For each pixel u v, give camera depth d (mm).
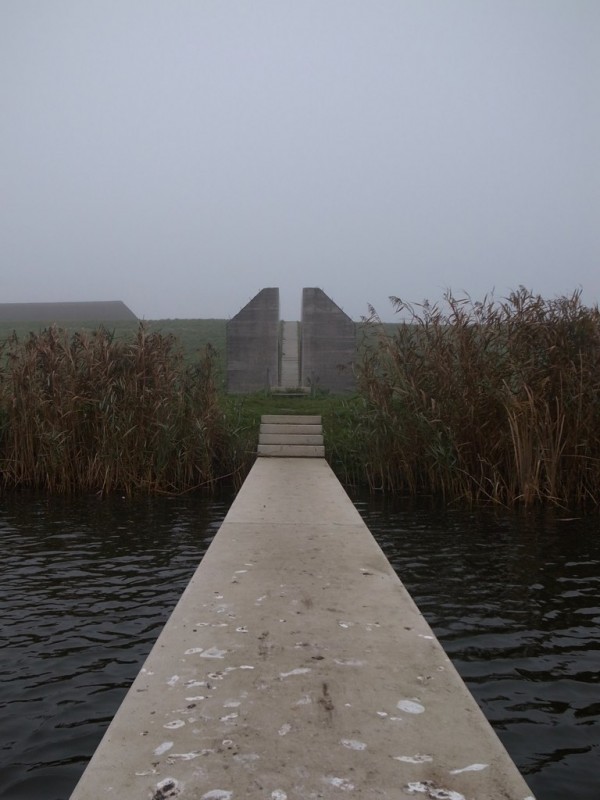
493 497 9289
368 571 4074
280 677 2492
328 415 13148
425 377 10125
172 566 6410
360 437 10945
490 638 4633
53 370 10648
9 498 9805
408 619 3180
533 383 9352
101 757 1906
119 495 10062
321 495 7227
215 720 2139
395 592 3627
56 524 8141
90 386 10531
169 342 11430
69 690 3889
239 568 4148
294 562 4305
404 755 1918
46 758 3180
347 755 1915
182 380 11039
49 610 5230
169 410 10383
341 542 4914
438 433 9492
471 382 9500
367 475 10438
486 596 5504
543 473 9484
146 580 5984
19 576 6086
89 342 11125
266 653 2736
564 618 5016
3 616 5102
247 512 6191
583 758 3168
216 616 3217
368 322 10867
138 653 4422
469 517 8492
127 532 7746
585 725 3475
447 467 9523
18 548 7035
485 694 3812
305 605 3396
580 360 9102
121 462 10156
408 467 10062
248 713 2191
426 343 10320
